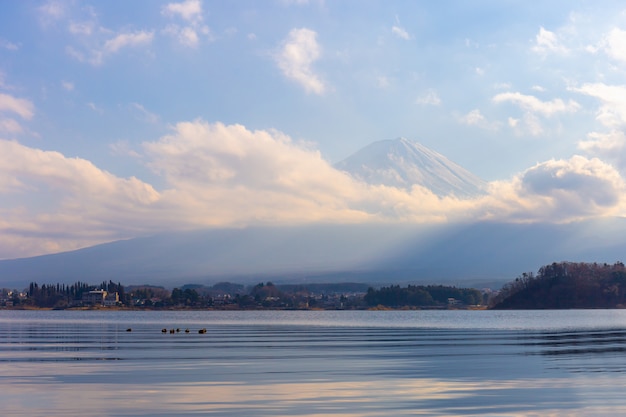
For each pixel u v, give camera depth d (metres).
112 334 125.00
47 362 64.00
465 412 37.12
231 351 78.25
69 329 152.75
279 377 51.81
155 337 113.44
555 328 152.00
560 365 59.44
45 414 36.62
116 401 40.44
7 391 44.34
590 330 138.38
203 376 52.44
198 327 174.38
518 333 125.38
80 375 53.03
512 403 39.66
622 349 78.50
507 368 57.28
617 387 45.41
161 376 52.34
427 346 87.00
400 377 51.66
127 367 59.03
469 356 69.69
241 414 36.66
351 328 164.88
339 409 38.03
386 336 116.75
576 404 39.22
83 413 36.88
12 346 87.56
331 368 58.44
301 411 37.50
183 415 36.44
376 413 36.94
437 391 44.31
